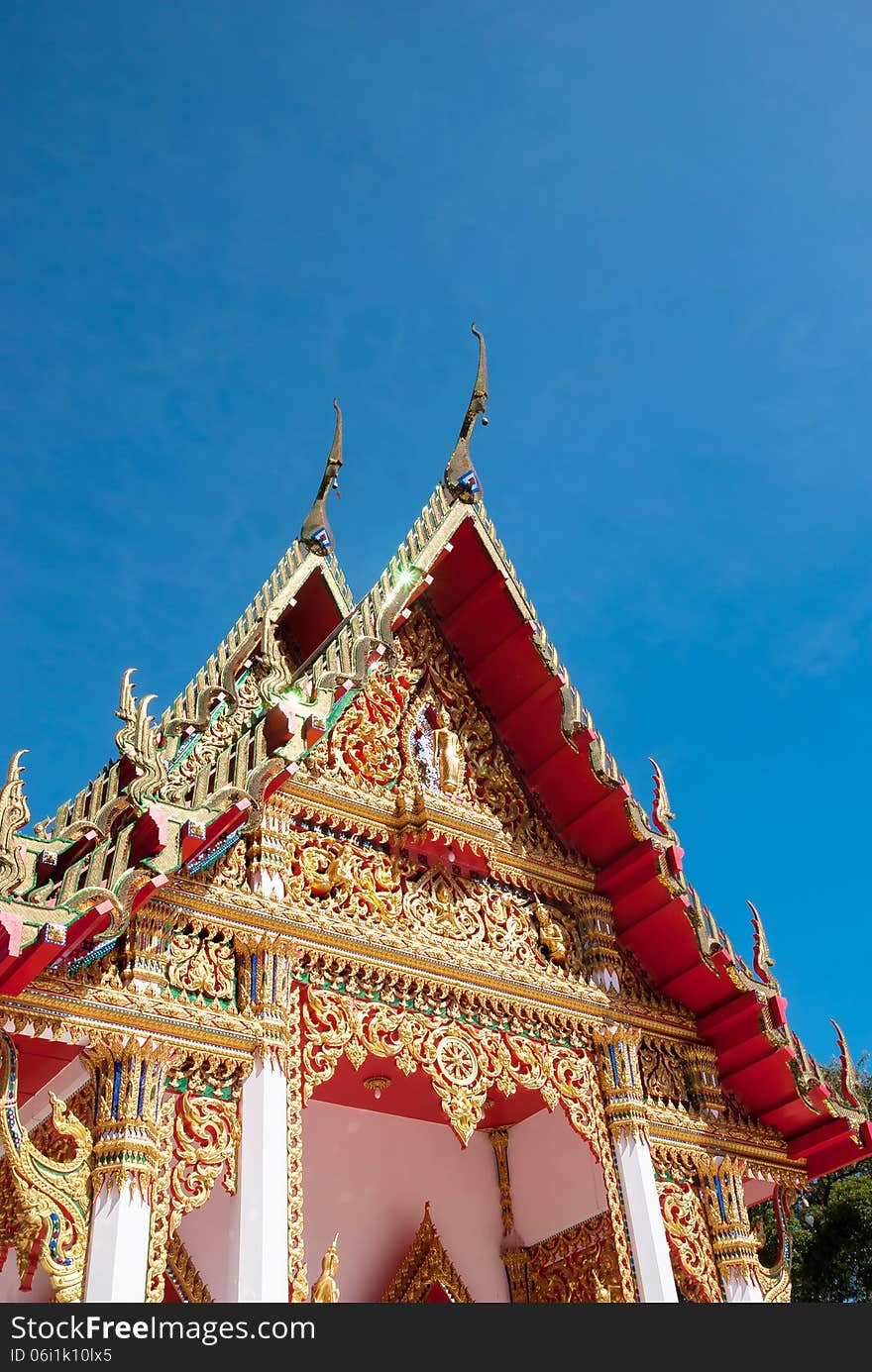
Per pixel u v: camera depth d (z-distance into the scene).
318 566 12.93
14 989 8.16
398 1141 14.37
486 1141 14.70
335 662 10.72
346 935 11.27
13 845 8.14
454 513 13.88
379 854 12.35
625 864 13.86
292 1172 9.60
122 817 9.10
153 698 9.41
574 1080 12.34
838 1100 13.48
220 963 10.44
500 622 14.47
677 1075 13.34
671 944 13.80
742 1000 13.53
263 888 11.09
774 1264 12.88
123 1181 8.73
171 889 10.41
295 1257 9.21
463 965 12.02
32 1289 10.47
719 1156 12.89
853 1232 21.92
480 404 14.63
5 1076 8.78
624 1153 12.16
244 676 11.93
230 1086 9.82
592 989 13.02
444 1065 11.36
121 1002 9.49
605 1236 12.80
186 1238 12.14
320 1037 10.62
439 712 14.05
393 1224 13.73
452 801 13.16
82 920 8.23
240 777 9.48
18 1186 8.51
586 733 13.84
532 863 13.55
